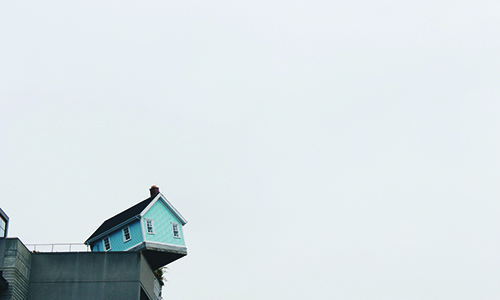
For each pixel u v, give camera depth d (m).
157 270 49.78
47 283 39.28
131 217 48.06
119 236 48.88
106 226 51.41
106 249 49.34
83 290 39.28
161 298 48.28
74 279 39.56
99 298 39.12
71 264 40.03
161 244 48.38
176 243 50.03
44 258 40.06
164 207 51.19
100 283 39.56
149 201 49.88
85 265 40.09
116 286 39.53
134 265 40.38
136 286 39.62
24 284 38.34
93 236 50.75
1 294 36.09
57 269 39.81
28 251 39.56
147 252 47.31
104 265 40.19
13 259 37.12
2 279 35.75
